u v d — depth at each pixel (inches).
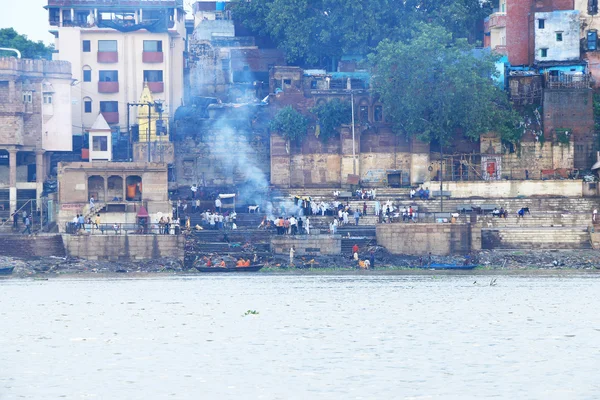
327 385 5113.2
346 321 7130.9
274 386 5093.5
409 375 5324.8
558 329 6712.6
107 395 4928.6
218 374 5369.1
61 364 5625.0
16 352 5969.5
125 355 5876.0
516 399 4820.4
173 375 5344.5
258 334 6579.7
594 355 5802.2
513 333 6555.1
